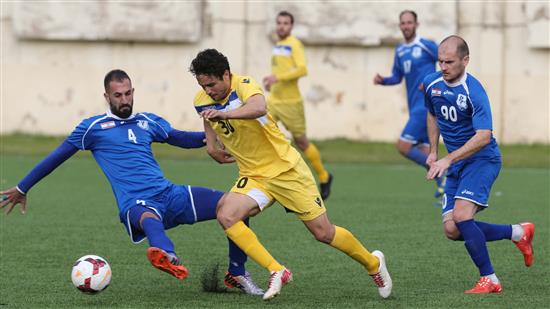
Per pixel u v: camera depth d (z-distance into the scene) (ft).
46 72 165.68
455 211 60.75
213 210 59.47
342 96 162.91
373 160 150.92
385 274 57.88
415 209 101.50
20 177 123.85
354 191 117.70
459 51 58.54
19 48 165.37
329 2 159.84
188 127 165.27
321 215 57.36
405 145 109.09
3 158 145.28
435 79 61.21
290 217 95.50
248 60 163.73
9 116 166.50
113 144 59.62
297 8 160.45
